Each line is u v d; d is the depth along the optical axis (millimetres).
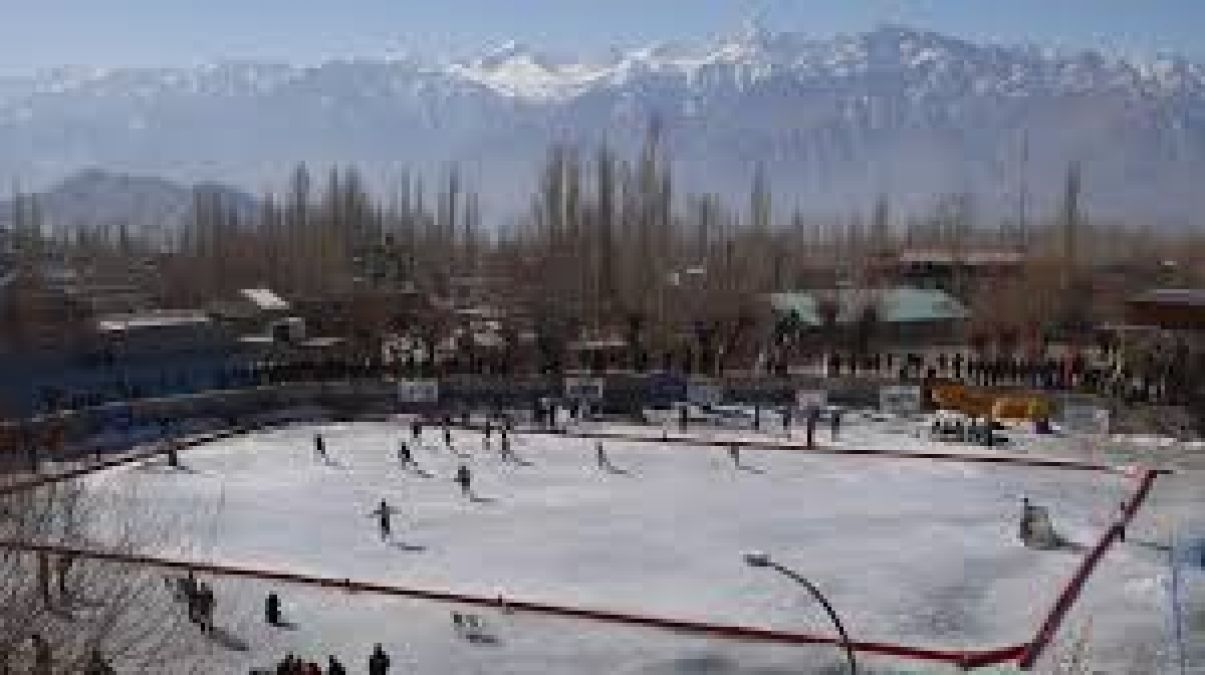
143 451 88688
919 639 53312
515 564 64125
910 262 176125
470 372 112750
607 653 51938
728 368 120375
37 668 22672
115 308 145250
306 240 157750
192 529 70000
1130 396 100125
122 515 70938
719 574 62375
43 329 115062
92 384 106938
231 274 158375
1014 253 194500
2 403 88688
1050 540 67750
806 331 136375
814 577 61875
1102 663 51062
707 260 152875
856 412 103375
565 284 135000
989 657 51156
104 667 25672
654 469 85812
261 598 58844
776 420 100812
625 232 136875
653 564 64125
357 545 67625
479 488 80500
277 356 124688
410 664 50812
